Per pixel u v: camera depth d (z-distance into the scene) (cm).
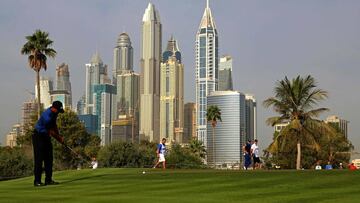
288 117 6944
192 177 2208
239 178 2105
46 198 1584
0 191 1884
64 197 1609
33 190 1911
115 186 1977
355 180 1967
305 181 1962
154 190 1812
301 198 1525
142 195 1656
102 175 2542
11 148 8694
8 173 7450
